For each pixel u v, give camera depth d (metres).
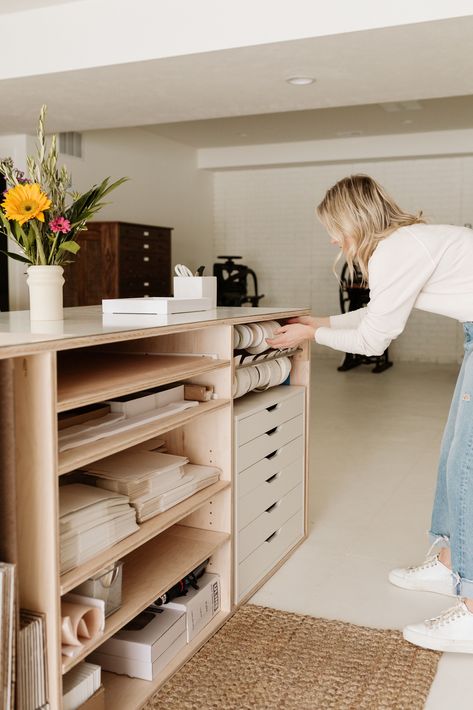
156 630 1.94
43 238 1.92
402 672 1.94
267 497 2.56
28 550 1.45
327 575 2.62
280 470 2.69
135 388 1.71
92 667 1.68
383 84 4.58
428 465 4.20
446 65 4.12
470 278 2.02
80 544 1.58
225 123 8.00
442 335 9.36
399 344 9.58
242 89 4.71
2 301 6.75
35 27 4.32
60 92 4.80
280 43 3.72
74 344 1.47
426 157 8.96
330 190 2.16
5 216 1.88
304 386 2.96
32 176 1.89
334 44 3.74
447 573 2.44
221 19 3.82
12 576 1.34
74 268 6.99
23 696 1.41
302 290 10.09
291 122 7.93
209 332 2.25
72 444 1.57
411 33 3.56
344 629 2.17
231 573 2.28
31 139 6.53
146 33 4.02
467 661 2.03
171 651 1.97
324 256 9.91
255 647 2.07
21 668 1.39
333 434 5.04
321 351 9.99
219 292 8.99
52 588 1.44
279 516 2.69
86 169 7.51
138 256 7.36
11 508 1.38
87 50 4.18
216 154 9.81
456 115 7.51
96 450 1.57
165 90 4.74
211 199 10.44
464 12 3.32
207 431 2.27
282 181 10.05
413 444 4.73
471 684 1.91
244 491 2.36
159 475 1.97
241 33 3.78
